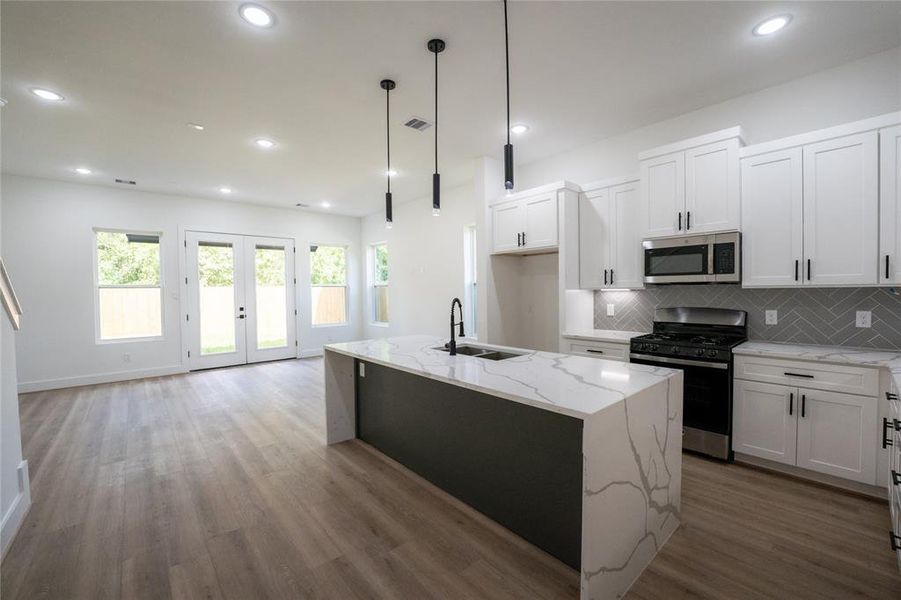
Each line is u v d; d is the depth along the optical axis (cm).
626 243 360
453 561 189
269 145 399
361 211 739
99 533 212
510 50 251
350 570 184
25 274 494
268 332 691
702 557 189
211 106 316
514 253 445
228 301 648
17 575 181
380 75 277
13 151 407
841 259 252
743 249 289
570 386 183
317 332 747
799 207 266
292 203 670
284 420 392
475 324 565
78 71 264
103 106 313
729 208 290
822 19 225
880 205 239
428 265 629
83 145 392
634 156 377
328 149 413
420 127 362
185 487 261
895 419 178
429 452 269
